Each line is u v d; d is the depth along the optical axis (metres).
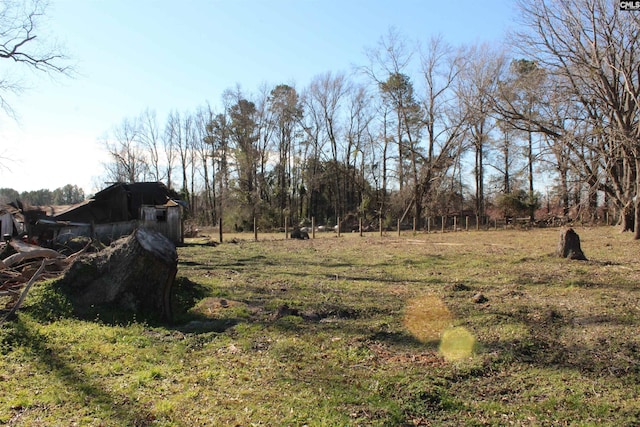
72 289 8.19
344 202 58.38
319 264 15.98
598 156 21.38
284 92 55.84
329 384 5.12
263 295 10.18
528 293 10.35
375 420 4.27
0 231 26.20
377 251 20.61
